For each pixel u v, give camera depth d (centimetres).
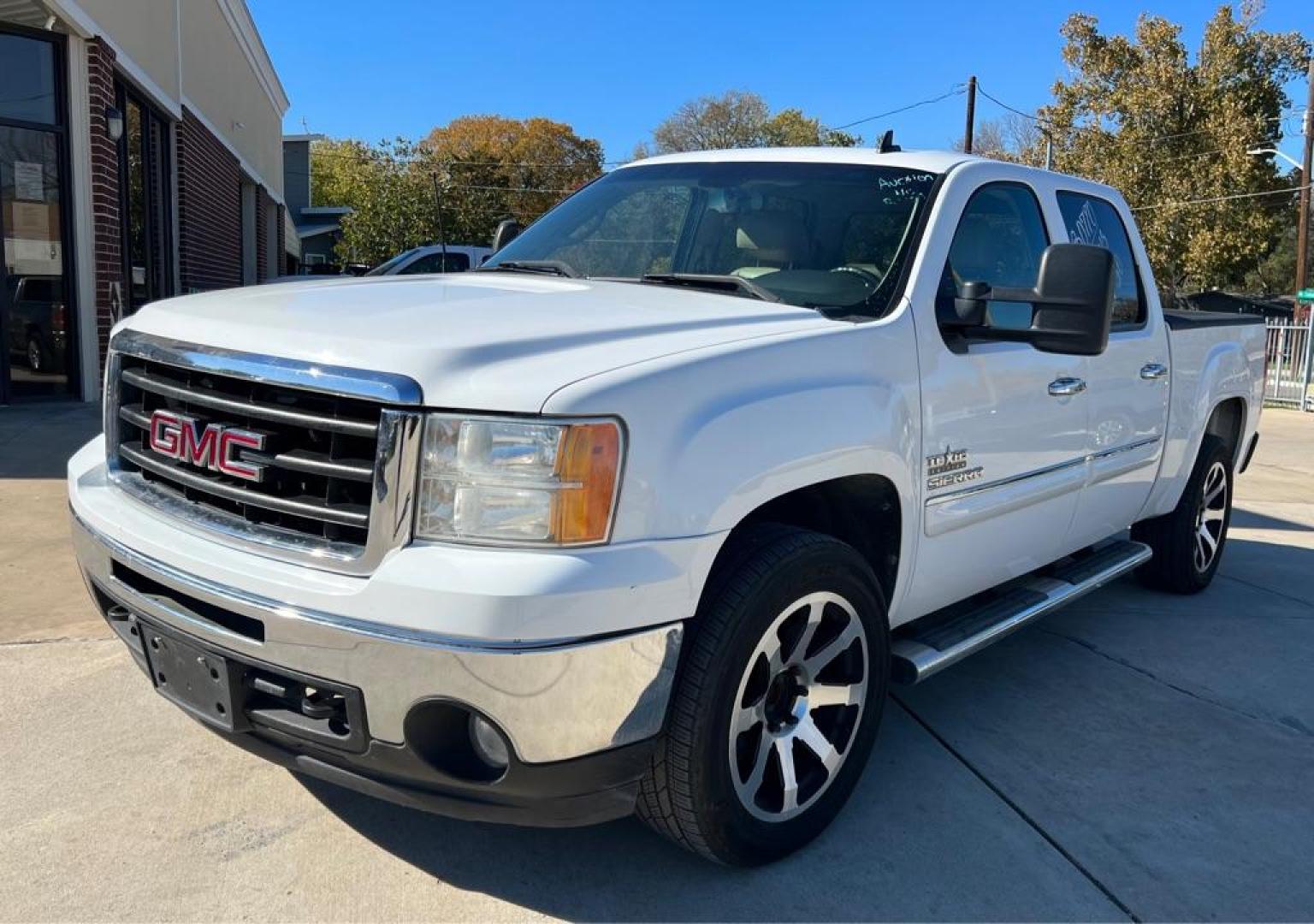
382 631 227
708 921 268
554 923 265
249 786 324
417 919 264
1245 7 3072
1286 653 488
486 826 308
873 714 314
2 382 975
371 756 240
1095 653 480
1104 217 457
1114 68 3247
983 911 277
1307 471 1091
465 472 229
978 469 350
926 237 345
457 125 6069
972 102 3634
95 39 1006
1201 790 349
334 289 315
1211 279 3089
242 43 2020
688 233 384
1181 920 278
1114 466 443
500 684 223
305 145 4981
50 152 994
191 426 267
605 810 253
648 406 241
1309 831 326
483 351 242
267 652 243
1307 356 1798
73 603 472
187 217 1502
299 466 244
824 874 290
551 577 224
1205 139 3072
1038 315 324
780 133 6431
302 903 268
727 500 253
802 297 339
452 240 4544
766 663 277
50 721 362
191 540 261
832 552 285
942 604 368
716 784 262
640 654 238
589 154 6256
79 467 322
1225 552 697
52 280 1005
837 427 284
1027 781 350
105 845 290
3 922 256
